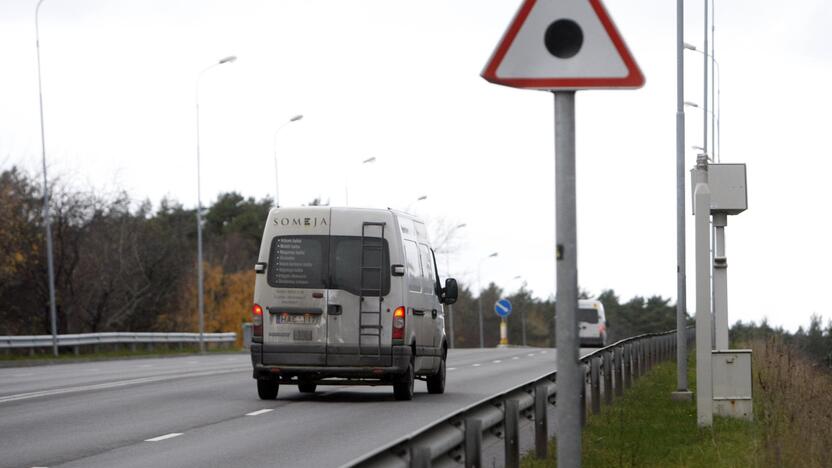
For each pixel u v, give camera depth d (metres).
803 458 24.50
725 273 39.56
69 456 28.50
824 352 96.50
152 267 164.00
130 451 29.56
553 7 13.71
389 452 14.70
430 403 45.00
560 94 13.88
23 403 44.22
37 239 147.00
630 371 52.78
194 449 30.05
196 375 66.25
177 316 184.38
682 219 50.38
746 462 25.91
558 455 13.67
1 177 145.62
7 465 26.81
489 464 26.27
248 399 46.69
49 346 109.50
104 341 112.69
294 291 44.88
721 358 36.06
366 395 49.81
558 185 13.80
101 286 157.62
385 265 44.88
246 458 28.30
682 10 53.12
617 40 13.66
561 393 13.62
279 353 44.84
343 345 44.66
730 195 38.78
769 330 103.19
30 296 149.75
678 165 51.53
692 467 25.75
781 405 33.72
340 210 45.16
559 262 13.73
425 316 48.66
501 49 13.73
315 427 35.69
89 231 158.25
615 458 26.94
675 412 39.69
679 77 52.56
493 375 67.50
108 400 45.84
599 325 164.25
